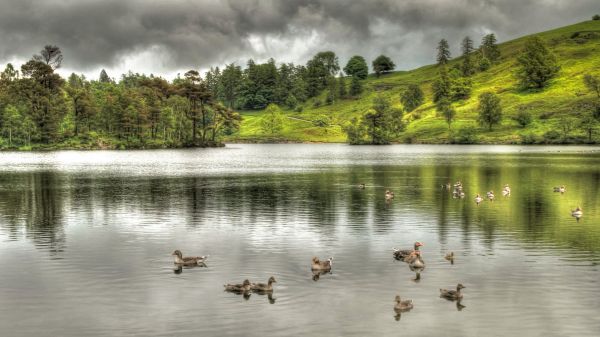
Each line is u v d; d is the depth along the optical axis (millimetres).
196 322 23859
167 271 31359
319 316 24469
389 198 60906
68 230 43406
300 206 55844
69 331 23062
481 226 44656
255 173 98750
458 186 64500
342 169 108188
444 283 28984
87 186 76125
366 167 113375
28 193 67875
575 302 26141
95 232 42531
